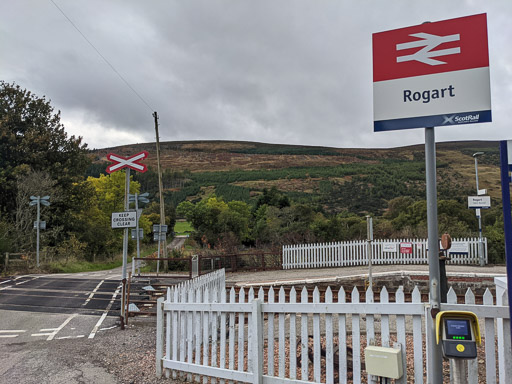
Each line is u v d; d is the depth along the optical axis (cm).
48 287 1653
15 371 634
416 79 375
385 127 384
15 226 3108
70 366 646
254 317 482
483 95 352
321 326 792
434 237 360
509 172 306
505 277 410
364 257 2033
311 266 2105
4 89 3781
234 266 2202
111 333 900
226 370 505
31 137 3612
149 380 564
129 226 926
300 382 452
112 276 2067
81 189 4097
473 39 358
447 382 466
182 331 566
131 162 926
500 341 368
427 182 367
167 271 2311
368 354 397
